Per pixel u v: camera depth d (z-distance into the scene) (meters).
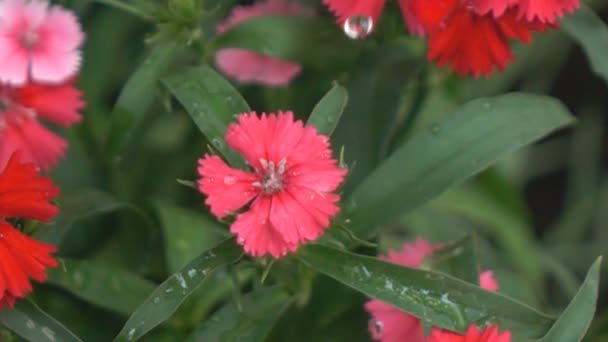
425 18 0.44
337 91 0.42
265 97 0.53
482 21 0.45
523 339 0.42
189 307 0.47
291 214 0.40
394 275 0.41
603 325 0.50
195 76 0.44
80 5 0.52
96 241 0.51
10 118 0.46
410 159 0.45
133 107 0.46
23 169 0.41
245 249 0.40
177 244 0.48
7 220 0.42
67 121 0.46
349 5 0.45
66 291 0.48
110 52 0.55
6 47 0.45
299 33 0.48
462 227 0.58
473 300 0.41
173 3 0.46
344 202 0.45
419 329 0.44
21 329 0.42
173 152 0.54
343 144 0.48
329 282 0.48
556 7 0.44
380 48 0.49
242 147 0.40
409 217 0.55
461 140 0.45
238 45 0.48
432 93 0.53
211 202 0.40
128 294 0.46
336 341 0.48
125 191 0.52
